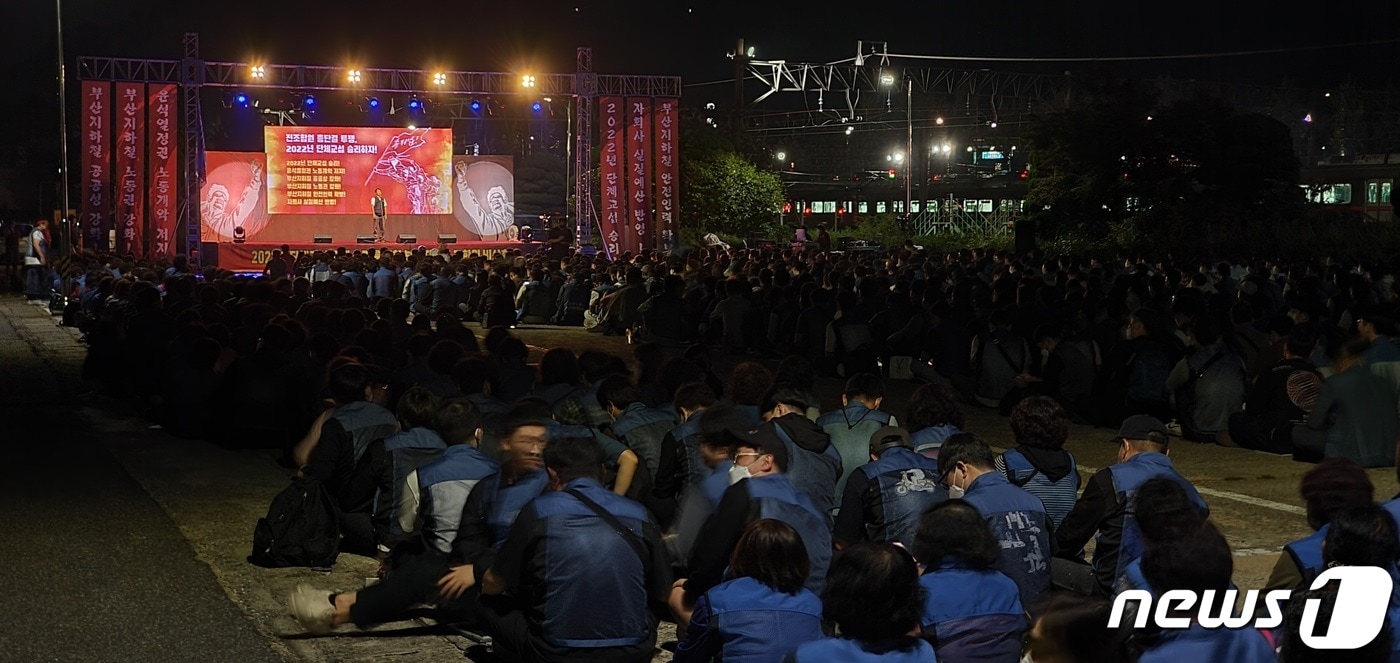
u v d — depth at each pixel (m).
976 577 4.64
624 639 5.18
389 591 6.06
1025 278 19.67
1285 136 43.22
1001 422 14.47
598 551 5.14
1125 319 16.50
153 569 8.09
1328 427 11.08
